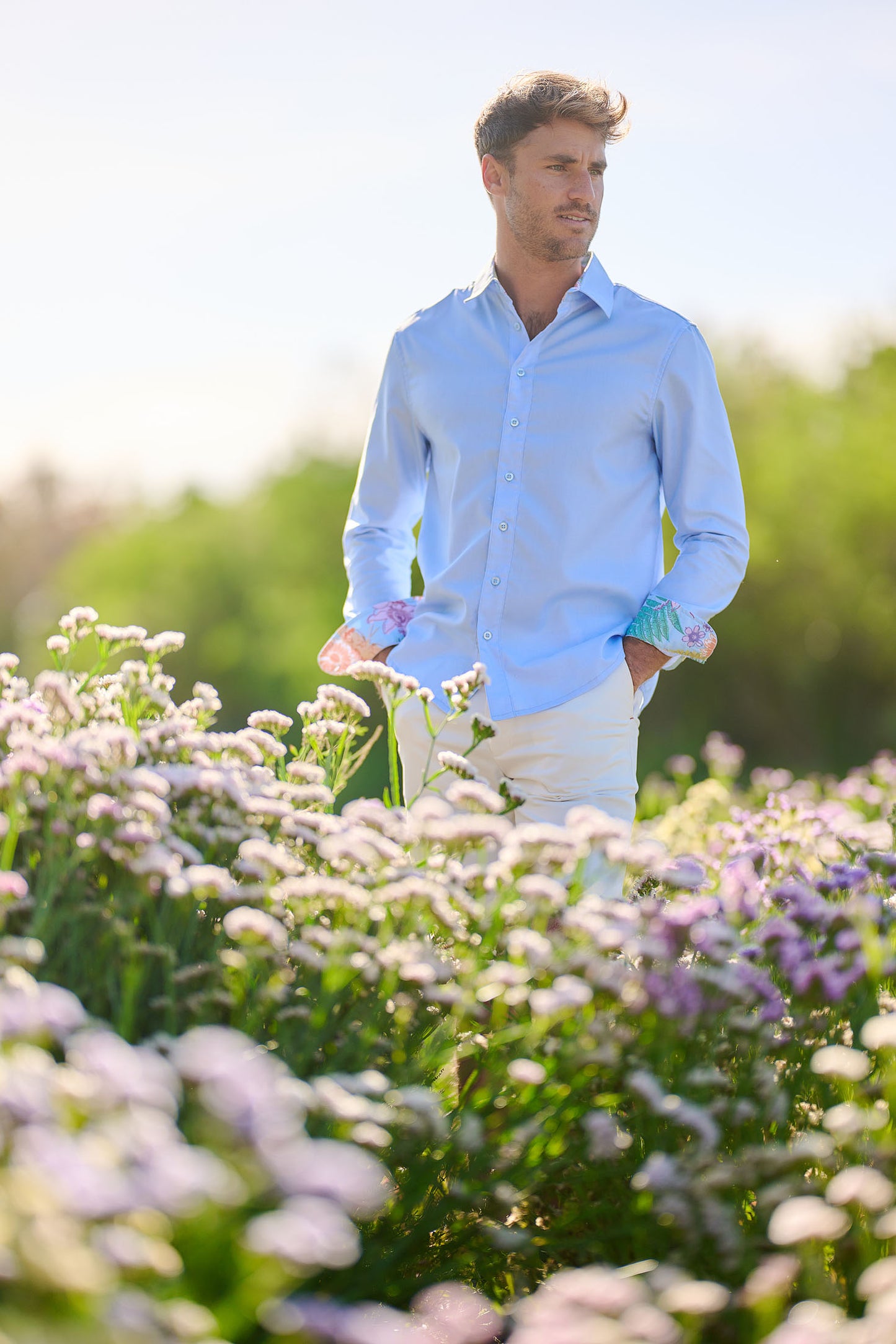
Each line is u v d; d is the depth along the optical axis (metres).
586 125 3.41
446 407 3.61
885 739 30.16
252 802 2.73
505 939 2.60
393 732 3.59
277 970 2.33
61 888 2.34
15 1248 1.21
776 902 2.94
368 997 2.45
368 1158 1.98
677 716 31.64
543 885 2.49
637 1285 1.70
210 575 43.00
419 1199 2.20
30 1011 1.52
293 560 42.41
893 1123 2.19
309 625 41.22
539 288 3.57
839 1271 2.09
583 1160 2.35
